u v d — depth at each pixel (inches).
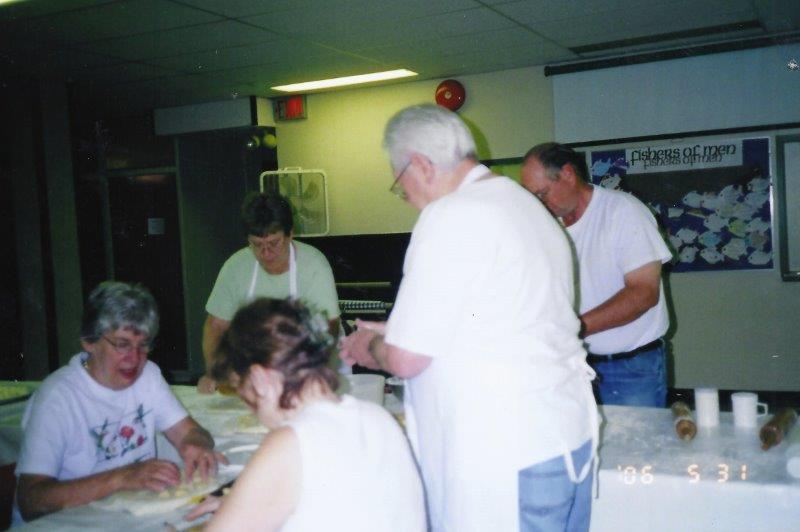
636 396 94.2
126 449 69.9
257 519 38.6
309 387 42.6
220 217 262.8
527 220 53.2
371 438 42.3
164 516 56.0
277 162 244.1
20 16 135.3
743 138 187.0
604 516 62.8
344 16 143.3
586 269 94.7
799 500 55.7
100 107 240.7
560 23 156.8
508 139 209.6
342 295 192.2
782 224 186.4
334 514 39.3
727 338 195.0
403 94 221.8
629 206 91.4
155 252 253.9
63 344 202.4
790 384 189.6
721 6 148.1
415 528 43.0
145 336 67.9
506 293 50.6
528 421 50.8
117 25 143.5
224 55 173.5
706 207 193.0
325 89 227.6
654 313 93.7
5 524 83.2
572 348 55.3
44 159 197.0
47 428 64.4
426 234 51.4
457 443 51.8
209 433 73.6
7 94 196.5
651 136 194.1
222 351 43.3
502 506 51.0
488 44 174.9
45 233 197.9
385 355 54.6
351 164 231.9
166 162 249.0
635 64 192.7
